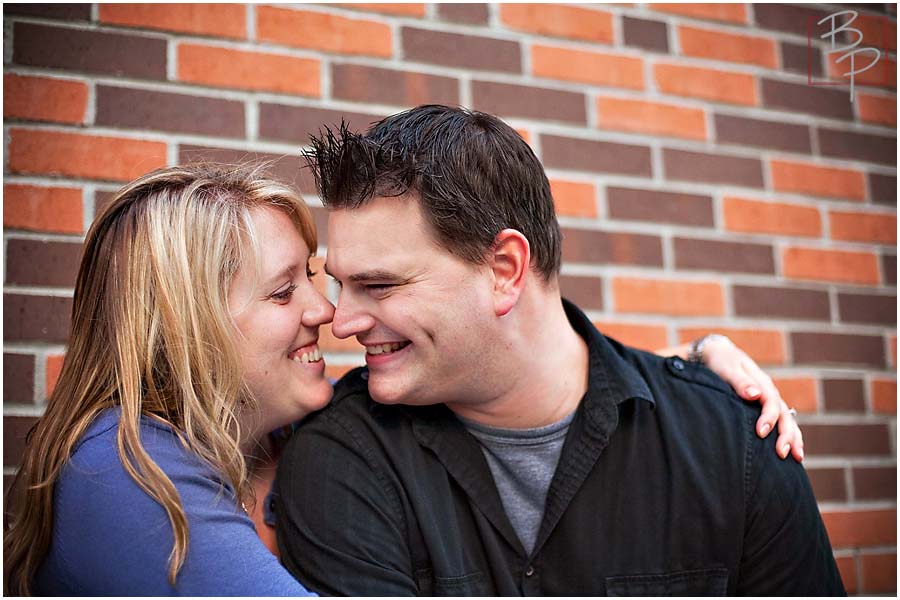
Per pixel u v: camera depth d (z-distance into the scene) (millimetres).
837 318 1631
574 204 1481
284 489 1013
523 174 1014
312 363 1046
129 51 1295
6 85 1225
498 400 1020
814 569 1029
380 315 936
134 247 964
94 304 988
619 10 1577
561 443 1057
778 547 1028
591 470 1045
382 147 937
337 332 950
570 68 1524
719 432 1065
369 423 1032
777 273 1602
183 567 840
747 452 1049
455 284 933
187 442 927
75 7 1277
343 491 979
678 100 1589
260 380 986
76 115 1256
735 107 1629
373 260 919
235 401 957
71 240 1233
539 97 1495
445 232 925
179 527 842
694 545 1023
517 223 987
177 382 944
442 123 980
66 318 1223
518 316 989
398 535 978
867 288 1666
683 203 1557
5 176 1209
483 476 1037
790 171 1648
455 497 1041
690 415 1087
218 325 946
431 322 929
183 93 1312
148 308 953
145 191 999
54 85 1251
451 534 999
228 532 870
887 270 1689
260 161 1305
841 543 1555
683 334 1515
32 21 1252
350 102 1393
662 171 1554
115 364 952
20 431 1183
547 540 1031
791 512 1033
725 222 1580
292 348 1019
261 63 1356
